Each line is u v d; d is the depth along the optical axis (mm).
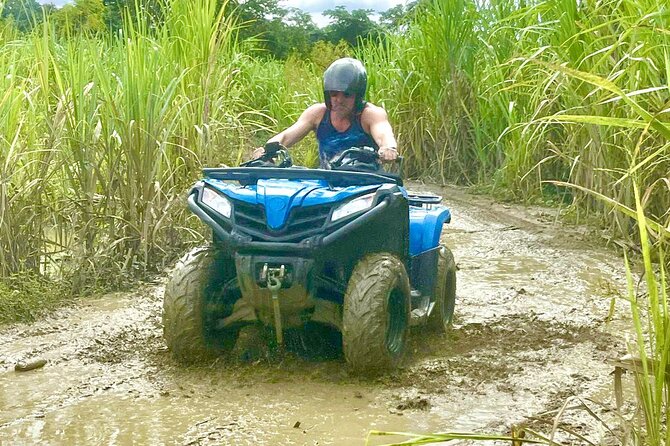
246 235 4801
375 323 4730
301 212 4832
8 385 4832
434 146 14836
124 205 7664
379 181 4926
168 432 4078
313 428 4121
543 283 7562
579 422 4164
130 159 7590
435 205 6156
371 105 5762
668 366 2857
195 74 8641
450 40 14633
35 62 7742
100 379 4926
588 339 5742
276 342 5461
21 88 7297
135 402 4527
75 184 7418
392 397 4586
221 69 9203
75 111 7340
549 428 4086
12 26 8352
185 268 5105
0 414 4344
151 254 7824
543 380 4887
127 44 7855
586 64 8375
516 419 4227
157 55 8117
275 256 4742
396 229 5246
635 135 7719
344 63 5668
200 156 8031
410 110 15203
